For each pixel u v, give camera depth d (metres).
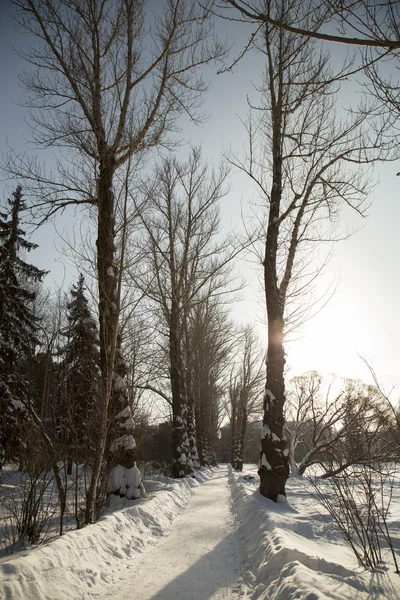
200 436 31.70
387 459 5.56
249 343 40.78
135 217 9.33
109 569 5.07
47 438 6.48
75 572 4.52
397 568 4.23
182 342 22.44
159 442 28.11
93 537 5.60
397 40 3.31
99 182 9.34
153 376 15.80
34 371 7.17
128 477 9.48
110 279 8.84
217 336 28.41
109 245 8.94
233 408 44.53
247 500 9.14
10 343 11.50
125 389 9.91
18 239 17.66
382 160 9.52
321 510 7.95
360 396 6.98
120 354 9.84
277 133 10.58
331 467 5.74
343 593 3.45
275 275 10.12
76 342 7.41
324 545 5.75
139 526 7.37
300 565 4.11
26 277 17.97
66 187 9.55
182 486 14.67
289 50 10.38
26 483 6.46
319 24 3.60
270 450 9.12
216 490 16.20
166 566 5.43
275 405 9.38
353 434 6.15
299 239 10.82
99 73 9.52
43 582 3.98
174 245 17.75
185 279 18.11
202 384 31.34
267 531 5.97
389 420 4.80
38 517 6.57
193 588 4.55
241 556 5.87
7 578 3.74
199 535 7.37
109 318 8.30
